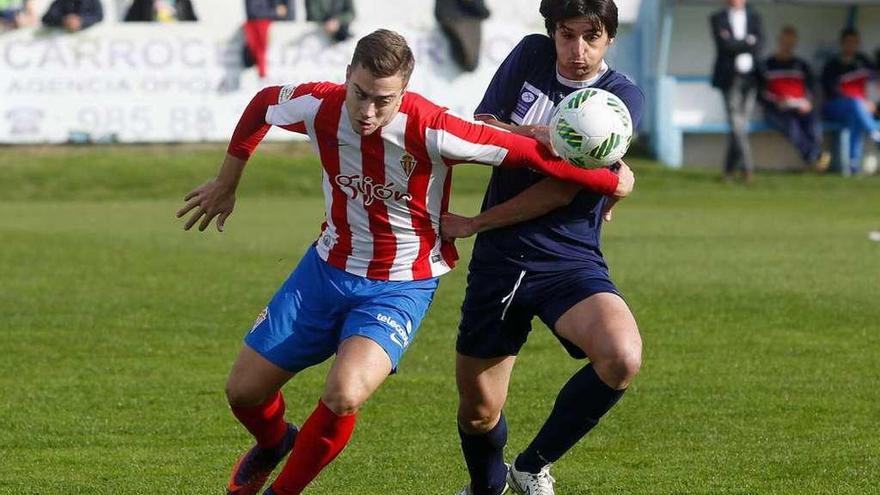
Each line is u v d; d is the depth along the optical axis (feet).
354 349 53.93
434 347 97.76
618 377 53.57
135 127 240.12
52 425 75.05
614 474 65.05
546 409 79.46
